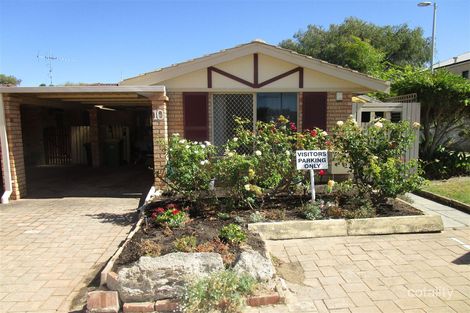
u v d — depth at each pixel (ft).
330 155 25.40
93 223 20.53
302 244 16.92
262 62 27.81
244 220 18.21
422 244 16.87
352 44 81.00
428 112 33.86
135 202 25.72
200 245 13.99
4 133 25.73
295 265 14.66
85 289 12.99
